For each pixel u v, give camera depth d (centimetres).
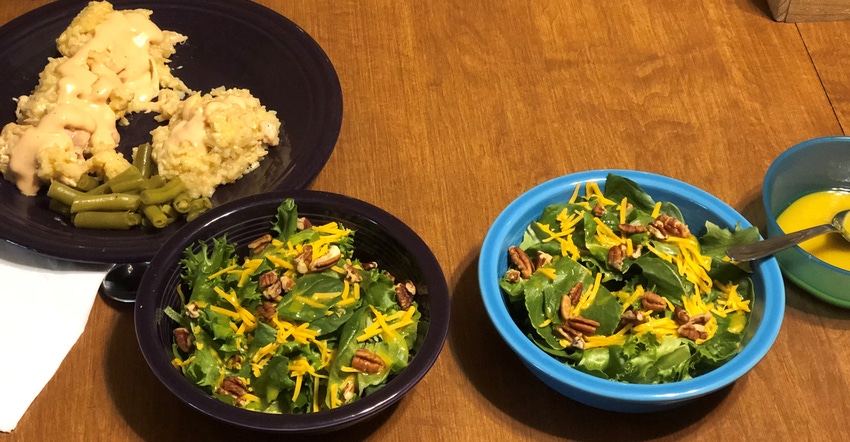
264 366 44
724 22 71
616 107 64
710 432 46
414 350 45
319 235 49
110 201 54
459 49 69
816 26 71
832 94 65
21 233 53
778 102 64
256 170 59
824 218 55
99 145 60
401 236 47
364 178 59
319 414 40
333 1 74
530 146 61
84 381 48
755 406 47
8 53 67
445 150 61
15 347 49
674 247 48
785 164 54
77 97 61
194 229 48
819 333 50
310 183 57
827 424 46
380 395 40
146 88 64
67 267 53
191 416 47
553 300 46
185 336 46
